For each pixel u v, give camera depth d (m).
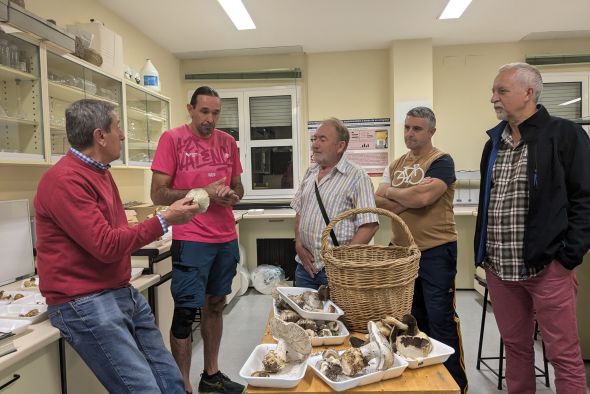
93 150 1.43
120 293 1.52
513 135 1.67
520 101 1.56
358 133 4.72
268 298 4.23
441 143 4.62
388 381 1.01
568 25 4.00
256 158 4.89
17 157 1.94
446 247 1.87
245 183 4.90
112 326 1.40
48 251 1.38
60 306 1.39
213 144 2.19
